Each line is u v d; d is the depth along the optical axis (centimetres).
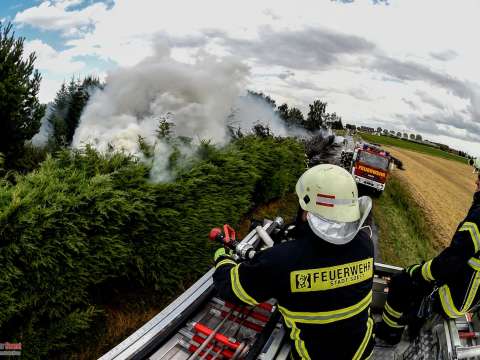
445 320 277
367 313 220
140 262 461
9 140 541
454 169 4634
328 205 199
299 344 207
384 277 377
